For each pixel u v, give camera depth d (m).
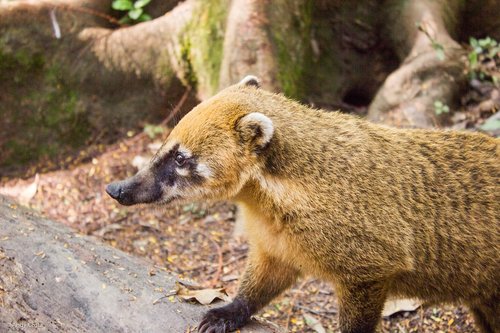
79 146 1.32
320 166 0.91
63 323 0.90
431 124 1.24
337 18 1.35
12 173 1.30
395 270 0.91
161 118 1.34
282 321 1.06
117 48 1.32
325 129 0.93
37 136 1.31
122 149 1.31
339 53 1.35
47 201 1.24
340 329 0.93
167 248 1.17
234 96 0.94
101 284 0.92
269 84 1.22
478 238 0.92
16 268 0.93
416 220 0.92
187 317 0.91
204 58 1.29
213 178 0.92
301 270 0.94
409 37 1.32
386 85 1.28
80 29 1.32
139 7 1.33
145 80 1.32
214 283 1.10
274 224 0.92
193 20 1.30
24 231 0.97
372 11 1.35
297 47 1.28
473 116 1.26
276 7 1.25
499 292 0.94
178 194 0.93
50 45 1.31
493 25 1.37
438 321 1.05
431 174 0.93
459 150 0.94
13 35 1.30
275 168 0.91
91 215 1.21
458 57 1.29
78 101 1.32
